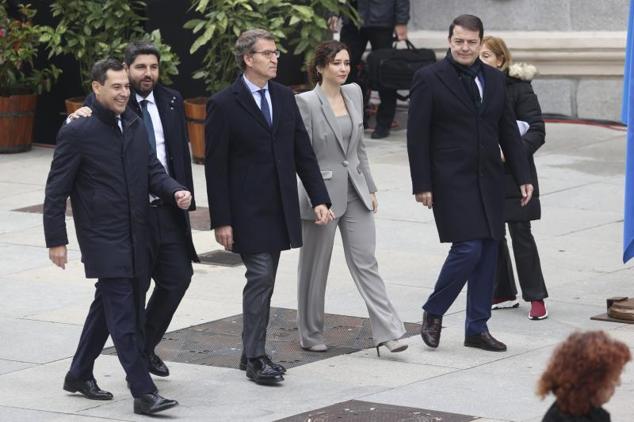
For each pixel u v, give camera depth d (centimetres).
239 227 1452
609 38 3120
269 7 2834
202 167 2784
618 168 2692
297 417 1330
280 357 1555
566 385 822
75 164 1336
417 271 1962
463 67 1546
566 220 2275
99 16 2877
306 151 1487
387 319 1530
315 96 1530
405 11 3023
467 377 1469
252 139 1446
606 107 3173
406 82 2972
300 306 1575
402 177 2638
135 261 1342
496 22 3244
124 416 1347
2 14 2902
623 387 1406
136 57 1420
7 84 2917
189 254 1437
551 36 3175
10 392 1429
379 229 2230
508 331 1658
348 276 1936
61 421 1330
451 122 1538
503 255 1747
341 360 1541
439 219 1549
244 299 1466
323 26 2911
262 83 1462
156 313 1440
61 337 1644
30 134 2969
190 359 1548
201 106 2778
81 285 1903
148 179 1366
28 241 2170
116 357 1562
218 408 1366
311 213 1537
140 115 1426
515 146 1584
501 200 1558
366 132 3136
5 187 2591
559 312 1741
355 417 1324
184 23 2973
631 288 1858
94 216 1336
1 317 1731
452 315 1738
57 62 3028
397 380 1461
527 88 1697
